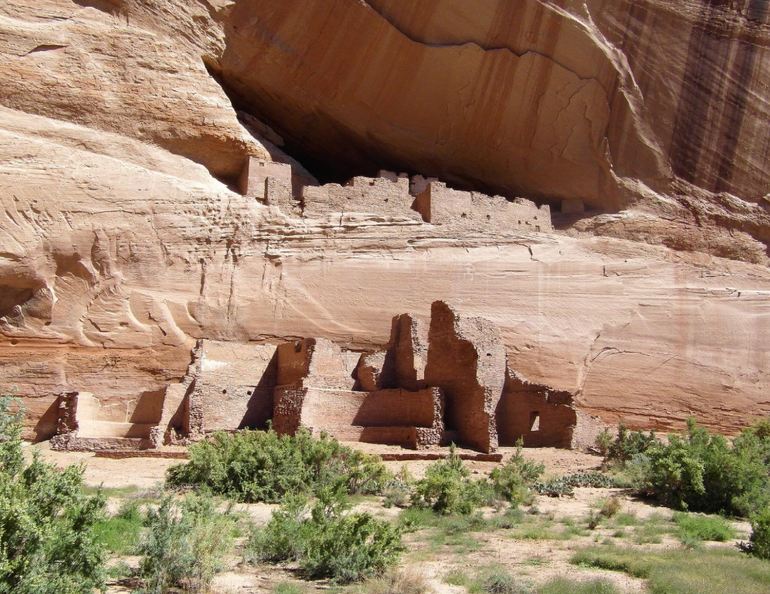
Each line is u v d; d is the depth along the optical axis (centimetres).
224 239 2091
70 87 2009
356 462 1379
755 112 2603
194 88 2162
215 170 2259
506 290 2330
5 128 1917
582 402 2291
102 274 1933
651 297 2458
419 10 2281
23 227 1861
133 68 2095
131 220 1986
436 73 2378
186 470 1284
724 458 1363
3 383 1817
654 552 933
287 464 1298
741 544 998
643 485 1424
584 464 1667
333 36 2306
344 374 1983
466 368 1870
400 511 1191
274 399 1961
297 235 2175
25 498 627
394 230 2288
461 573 800
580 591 738
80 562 646
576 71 2430
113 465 1533
